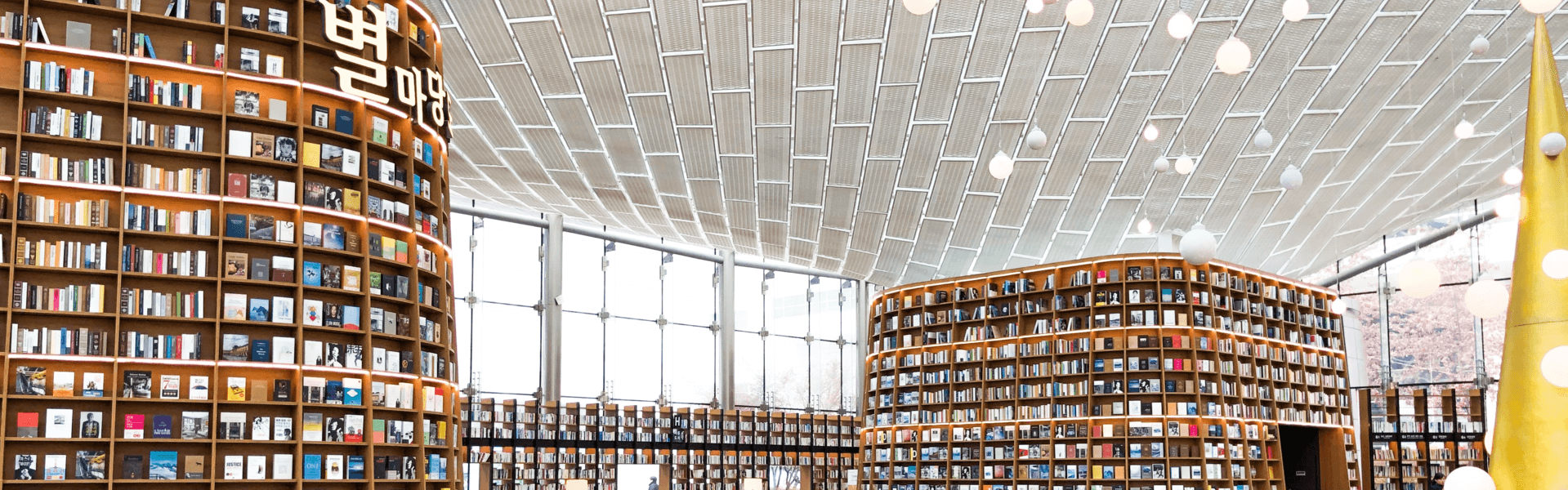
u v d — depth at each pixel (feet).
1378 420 79.15
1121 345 59.47
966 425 63.62
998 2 38.14
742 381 89.51
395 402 30.76
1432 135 53.42
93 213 27.68
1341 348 68.74
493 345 76.74
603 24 40.73
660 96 47.91
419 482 31.01
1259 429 59.52
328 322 29.81
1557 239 11.17
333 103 31.24
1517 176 25.22
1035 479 60.18
